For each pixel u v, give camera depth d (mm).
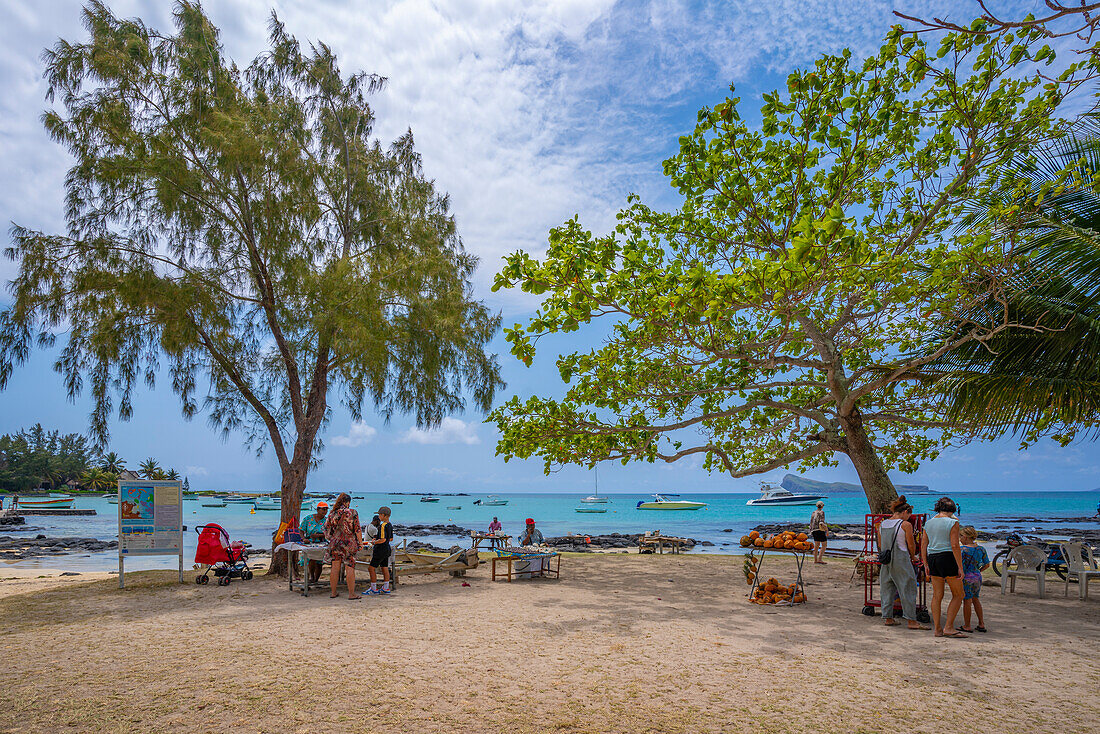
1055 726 4688
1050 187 9008
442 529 48438
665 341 10891
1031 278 9234
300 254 13211
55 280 11633
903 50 5902
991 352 9578
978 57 9469
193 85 12461
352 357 12711
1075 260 8484
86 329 11930
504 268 9625
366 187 14453
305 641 7121
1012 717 4859
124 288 11484
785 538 9922
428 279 13805
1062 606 9352
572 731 4594
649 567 14641
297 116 13609
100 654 6547
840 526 44719
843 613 8867
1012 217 9086
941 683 5645
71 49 11812
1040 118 9867
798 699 5250
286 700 5168
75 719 4738
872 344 14320
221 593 10586
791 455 13500
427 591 10938
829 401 13336
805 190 10414
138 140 11875
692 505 86938
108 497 137625
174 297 11898
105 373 12016
